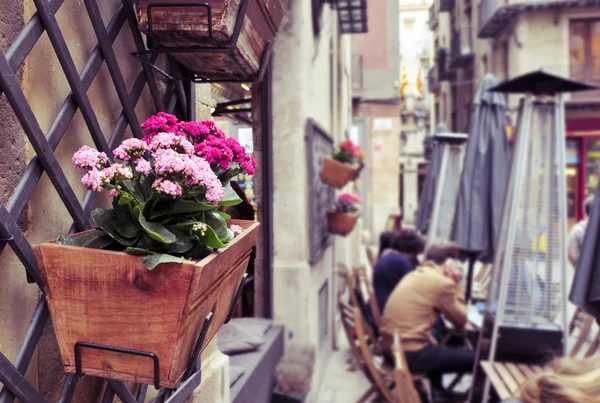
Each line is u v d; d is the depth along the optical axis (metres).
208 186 0.90
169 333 0.87
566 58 9.85
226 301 1.17
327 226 5.01
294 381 3.19
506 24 7.68
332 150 5.33
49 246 0.88
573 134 13.60
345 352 5.59
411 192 12.99
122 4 1.22
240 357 2.87
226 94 3.00
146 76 1.34
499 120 5.00
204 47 1.14
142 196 0.94
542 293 3.49
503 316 3.39
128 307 0.87
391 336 3.75
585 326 3.78
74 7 1.12
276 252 3.64
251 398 2.61
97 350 0.90
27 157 0.97
